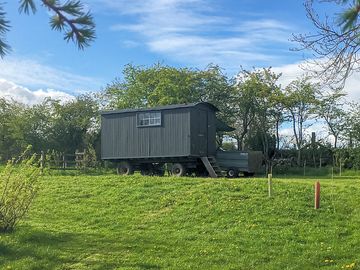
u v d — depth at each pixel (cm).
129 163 3069
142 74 4378
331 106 3966
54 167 3125
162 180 2111
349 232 1332
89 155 3288
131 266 1002
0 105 4444
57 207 1761
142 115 2978
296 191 1791
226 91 4212
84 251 1121
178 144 2842
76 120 4384
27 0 523
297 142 4059
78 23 558
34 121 4300
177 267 991
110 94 4609
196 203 1697
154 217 1571
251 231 1345
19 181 1288
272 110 4106
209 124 2975
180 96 4094
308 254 1102
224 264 1020
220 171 2905
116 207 1733
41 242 1191
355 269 983
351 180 2611
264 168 3694
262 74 4153
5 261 1005
